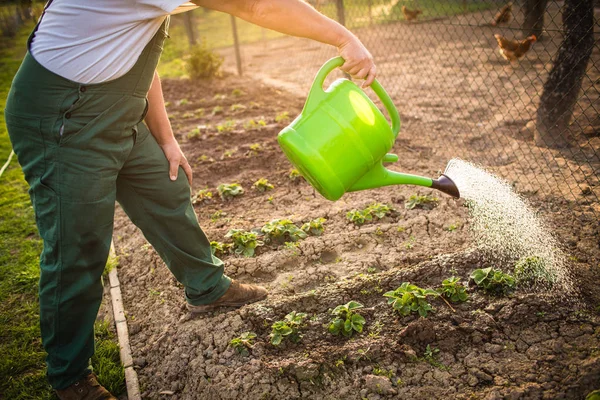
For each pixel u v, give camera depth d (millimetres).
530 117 5496
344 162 2127
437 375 2354
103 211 2154
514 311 2602
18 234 4328
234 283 2910
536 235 3301
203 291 2785
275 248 3639
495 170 4395
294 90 8391
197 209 4410
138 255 3812
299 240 3650
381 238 3570
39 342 2980
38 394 2600
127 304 3291
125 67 1990
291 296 2963
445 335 2543
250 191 4660
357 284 2961
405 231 3604
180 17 21516
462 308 2707
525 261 2924
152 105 2496
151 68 2133
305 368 2428
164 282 3387
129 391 2553
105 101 2012
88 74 1927
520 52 6305
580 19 4422
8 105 2023
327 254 3514
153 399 2512
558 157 4508
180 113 7637
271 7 1956
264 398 2332
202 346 2693
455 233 3467
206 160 5449
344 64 2125
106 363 2736
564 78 4566
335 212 4008
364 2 15039
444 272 3002
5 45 17078
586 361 2244
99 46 1906
